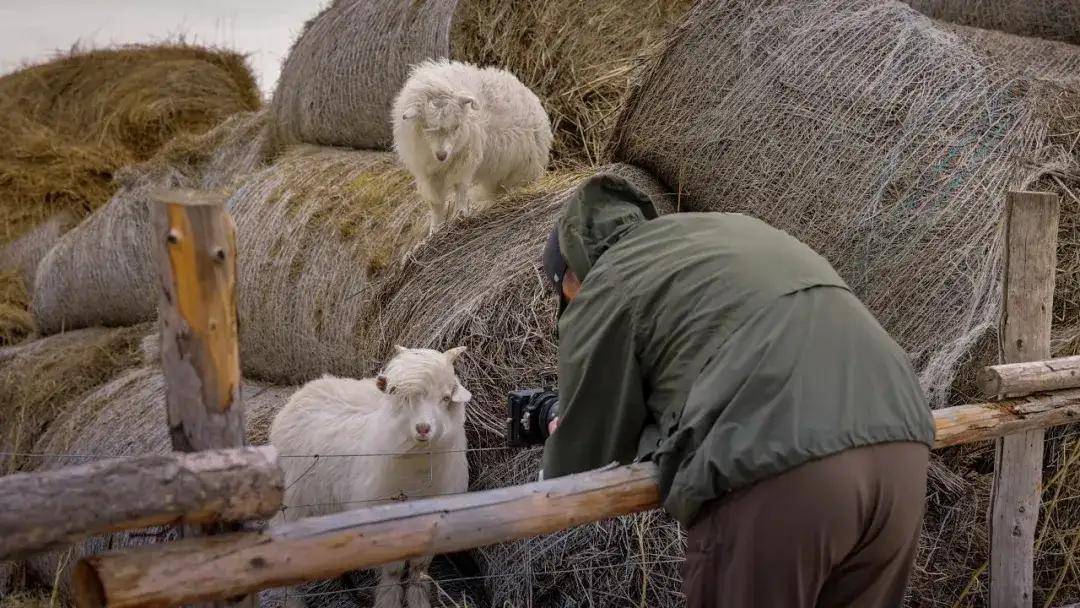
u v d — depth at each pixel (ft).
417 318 12.66
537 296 11.59
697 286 6.19
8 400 18.90
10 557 4.68
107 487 4.91
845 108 12.06
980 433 9.08
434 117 13.93
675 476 6.05
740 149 12.72
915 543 6.40
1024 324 9.84
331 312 14.75
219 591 5.33
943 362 10.59
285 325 15.72
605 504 6.48
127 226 21.71
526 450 11.40
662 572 10.43
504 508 6.20
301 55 21.01
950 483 10.61
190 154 23.81
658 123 13.62
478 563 12.15
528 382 11.38
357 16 19.63
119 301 21.98
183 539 5.45
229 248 5.47
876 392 5.90
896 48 12.20
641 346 6.34
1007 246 9.77
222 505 5.26
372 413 10.88
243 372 17.38
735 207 12.84
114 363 19.26
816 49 12.46
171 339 5.48
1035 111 11.78
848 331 6.05
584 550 10.94
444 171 14.75
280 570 5.51
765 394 5.74
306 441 11.29
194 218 5.30
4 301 25.88
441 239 13.21
